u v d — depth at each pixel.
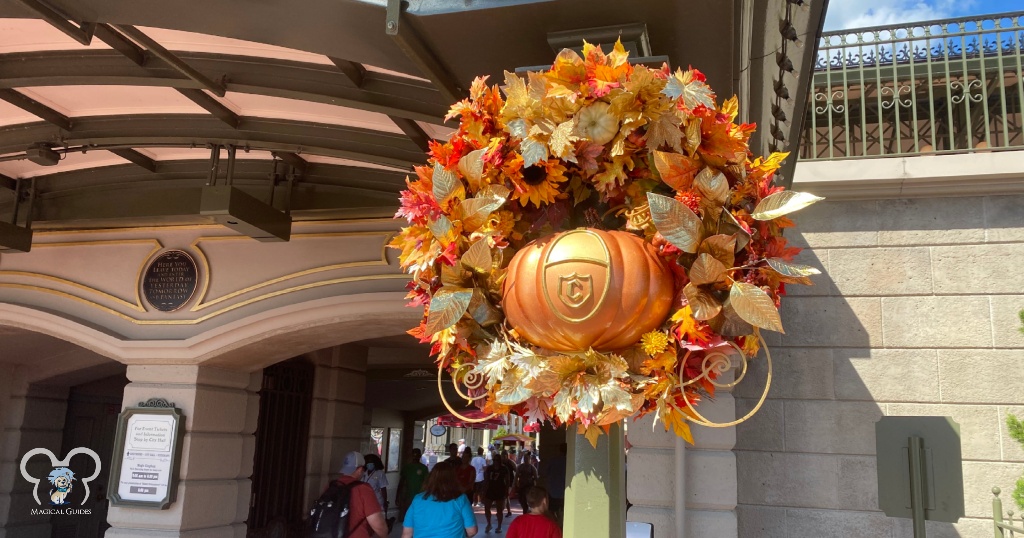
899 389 5.45
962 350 5.42
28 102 5.09
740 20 2.34
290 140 5.43
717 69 2.51
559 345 1.72
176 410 6.90
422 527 5.66
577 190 1.92
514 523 5.58
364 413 11.88
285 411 9.13
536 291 1.69
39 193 7.42
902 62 6.48
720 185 1.68
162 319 7.26
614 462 2.04
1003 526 4.50
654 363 1.67
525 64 2.48
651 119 1.74
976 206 5.58
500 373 1.75
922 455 4.48
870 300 5.61
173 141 5.58
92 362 9.02
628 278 1.65
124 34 4.09
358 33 2.52
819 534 5.35
